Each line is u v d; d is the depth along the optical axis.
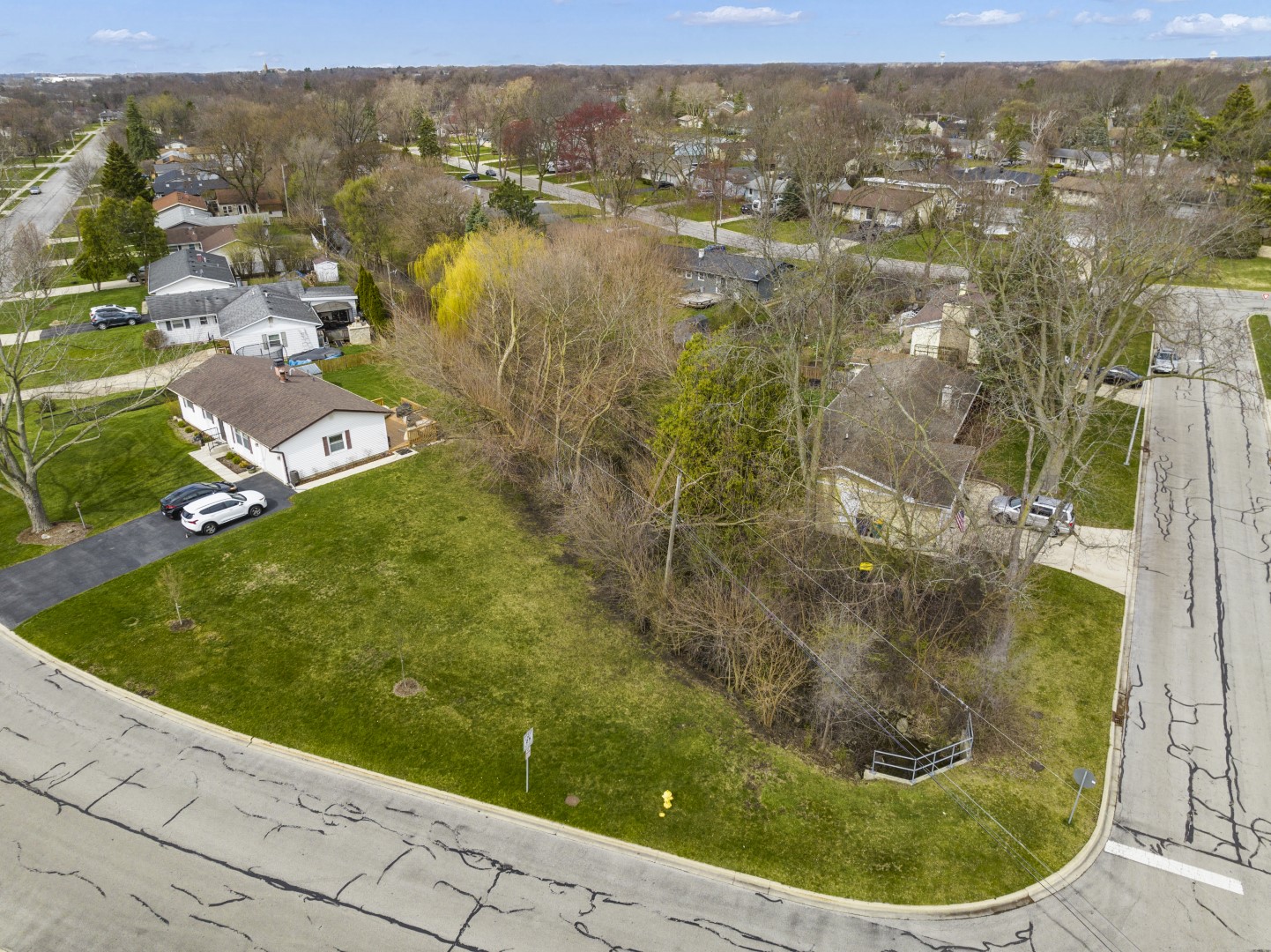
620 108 143.75
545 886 19.55
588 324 40.22
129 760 22.78
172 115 165.50
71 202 108.94
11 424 43.84
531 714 25.12
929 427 37.81
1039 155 103.31
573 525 32.84
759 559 28.75
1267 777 23.45
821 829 21.34
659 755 23.69
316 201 90.38
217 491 35.78
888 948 18.31
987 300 33.88
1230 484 39.53
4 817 20.80
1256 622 30.03
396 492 38.03
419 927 18.41
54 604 29.33
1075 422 33.12
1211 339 40.19
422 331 44.59
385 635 28.33
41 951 17.66
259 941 17.94
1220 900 19.67
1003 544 31.22
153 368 54.03
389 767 22.94
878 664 27.45
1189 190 61.41
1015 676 27.28
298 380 42.91
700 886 19.69
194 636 27.88
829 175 69.88
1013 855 20.75
